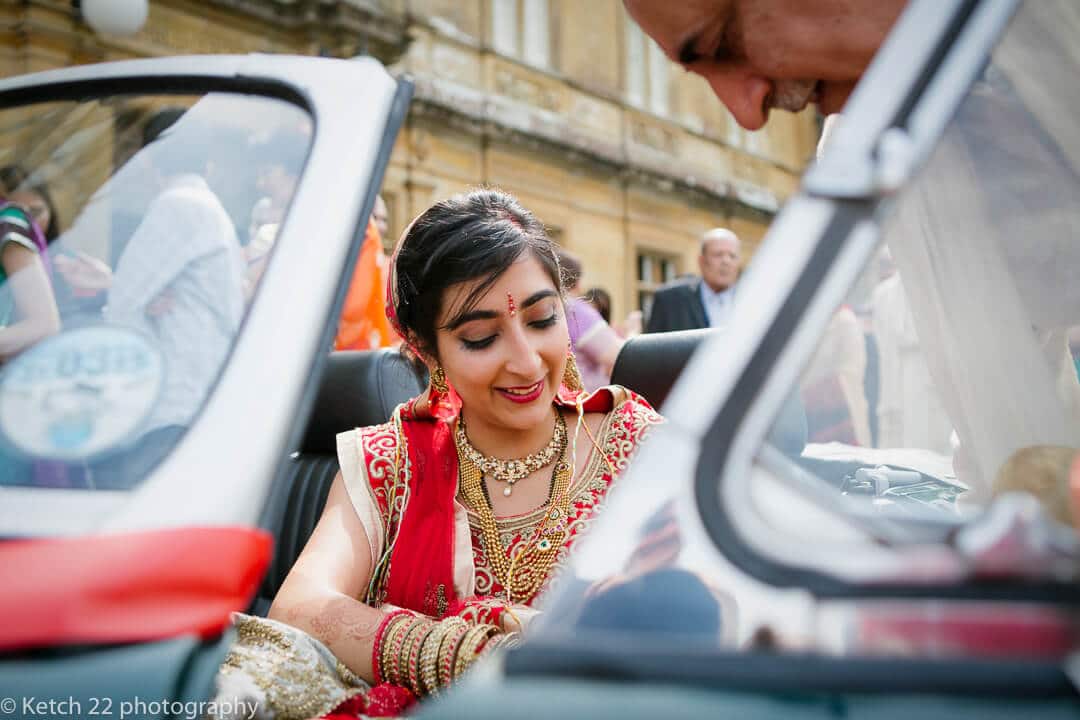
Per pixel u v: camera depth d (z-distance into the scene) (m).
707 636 0.60
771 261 0.66
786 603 0.59
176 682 0.80
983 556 0.58
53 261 1.08
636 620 0.61
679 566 0.62
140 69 1.27
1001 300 1.12
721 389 0.64
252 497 0.89
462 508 1.54
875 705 0.55
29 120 1.26
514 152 12.96
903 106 0.67
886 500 0.85
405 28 11.00
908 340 1.09
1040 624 0.57
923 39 0.69
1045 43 0.99
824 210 0.66
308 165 1.09
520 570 1.50
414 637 1.26
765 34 1.22
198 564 0.84
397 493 1.57
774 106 1.35
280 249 1.03
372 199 1.10
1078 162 1.05
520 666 0.60
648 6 1.25
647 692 0.57
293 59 1.22
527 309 1.46
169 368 0.97
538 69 13.56
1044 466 0.95
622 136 14.94
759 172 17.73
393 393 2.15
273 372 0.95
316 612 1.36
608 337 3.29
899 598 0.59
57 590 0.79
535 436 1.57
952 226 1.08
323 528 1.56
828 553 0.61
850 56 1.21
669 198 15.69
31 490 0.90
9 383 0.98
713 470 0.63
